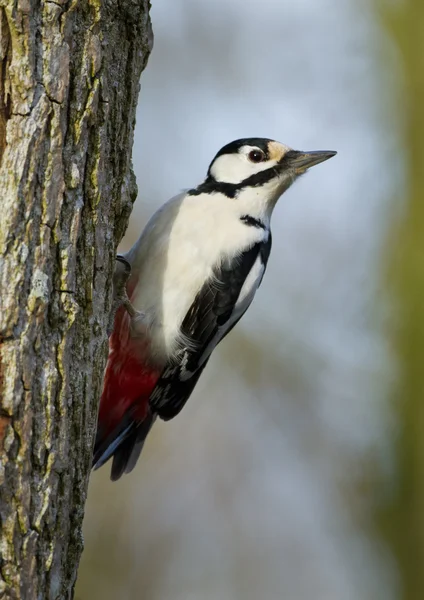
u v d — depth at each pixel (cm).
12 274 643
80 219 682
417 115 1759
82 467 682
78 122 682
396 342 1733
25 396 638
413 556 1686
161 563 1622
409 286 1728
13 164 651
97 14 695
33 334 645
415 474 1705
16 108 656
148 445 1694
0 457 628
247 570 1652
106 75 704
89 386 688
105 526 1611
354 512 1717
